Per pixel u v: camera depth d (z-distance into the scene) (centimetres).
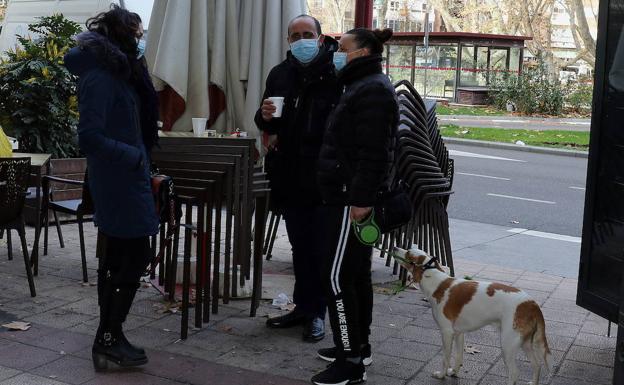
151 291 543
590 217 441
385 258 684
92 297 523
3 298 514
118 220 378
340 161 374
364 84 364
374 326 490
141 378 389
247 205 480
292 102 459
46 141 783
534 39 3684
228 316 493
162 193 405
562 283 625
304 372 405
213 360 418
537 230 910
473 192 1188
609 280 428
